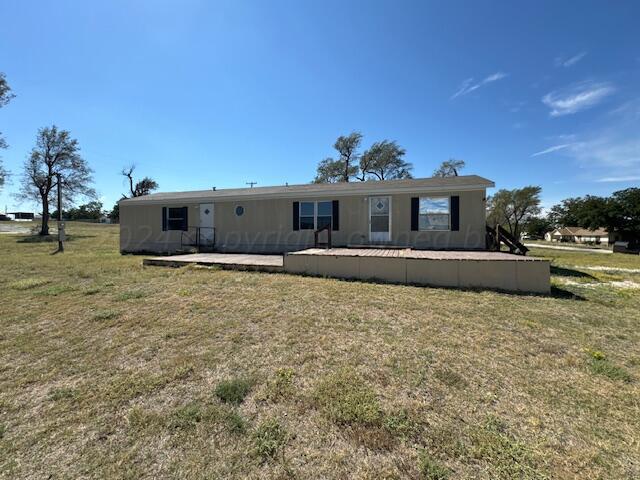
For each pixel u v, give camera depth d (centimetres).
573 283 686
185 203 1266
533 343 335
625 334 366
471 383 252
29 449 180
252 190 1309
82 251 1391
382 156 2822
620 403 228
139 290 562
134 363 287
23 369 275
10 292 552
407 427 197
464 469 166
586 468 166
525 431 196
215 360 292
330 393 234
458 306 470
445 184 951
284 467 167
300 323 391
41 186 2361
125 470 165
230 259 900
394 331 366
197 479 159
